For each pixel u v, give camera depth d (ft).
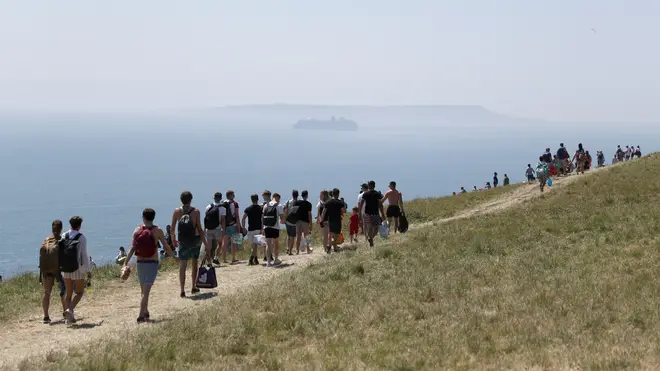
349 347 37.76
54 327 50.26
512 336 36.91
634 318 37.96
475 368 32.42
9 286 73.31
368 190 83.92
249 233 79.92
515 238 73.05
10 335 48.01
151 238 51.31
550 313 40.70
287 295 53.16
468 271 56.95
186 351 39.17
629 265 51.78
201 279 60.70
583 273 50.88
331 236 85.56
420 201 164.55
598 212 86.48
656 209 81.35
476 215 109.81
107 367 36.55
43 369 37.04
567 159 161.58
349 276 59.93
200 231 61.00
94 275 75.20
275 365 35.40
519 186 153.17
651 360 30.76
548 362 31.99
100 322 51.49
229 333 42.75
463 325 39.70
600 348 33.22
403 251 71.46
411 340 37.99
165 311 54.65
